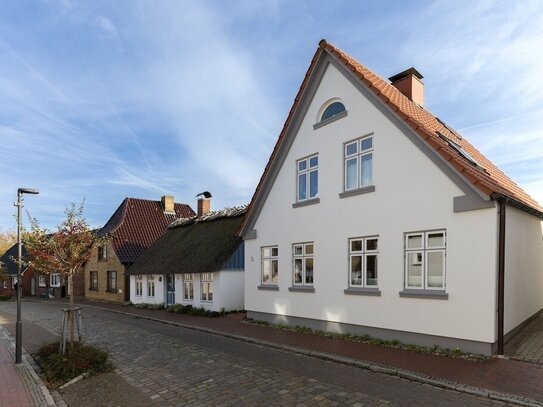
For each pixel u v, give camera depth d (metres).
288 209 13.88
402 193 10.23
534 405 6.07
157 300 23.17
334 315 11.87
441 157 9.38
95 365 8.82
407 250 10.14
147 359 9.94
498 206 8.65
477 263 8.76
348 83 11.91
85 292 33.81
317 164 13.03
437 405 6.32
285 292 13.77
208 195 25.77
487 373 7.52
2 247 57.25
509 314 9.48
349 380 7.73
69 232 9.84
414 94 15.13
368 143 11.40
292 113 13.66
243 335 12.58
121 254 27.83
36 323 17.53
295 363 9.13
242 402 6.74
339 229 11.88
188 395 7.19
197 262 19.20
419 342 9.74
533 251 11.94
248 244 15.78
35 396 7.43
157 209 33.41
